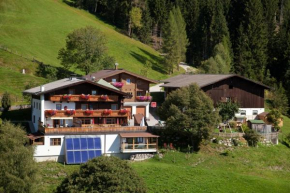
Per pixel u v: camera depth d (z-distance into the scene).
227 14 158.75
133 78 79.56
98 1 176.75
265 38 134.00
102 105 67.50
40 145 59.88
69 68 107.38
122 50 139.75
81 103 66.12
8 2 143.50
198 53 150.75
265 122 80.25
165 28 136.12
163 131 68.00
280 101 100.38
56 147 60.56
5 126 50.19
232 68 123.75
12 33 124.69
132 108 78.31
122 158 63.50
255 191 56.44
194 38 153.62
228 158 66.00
